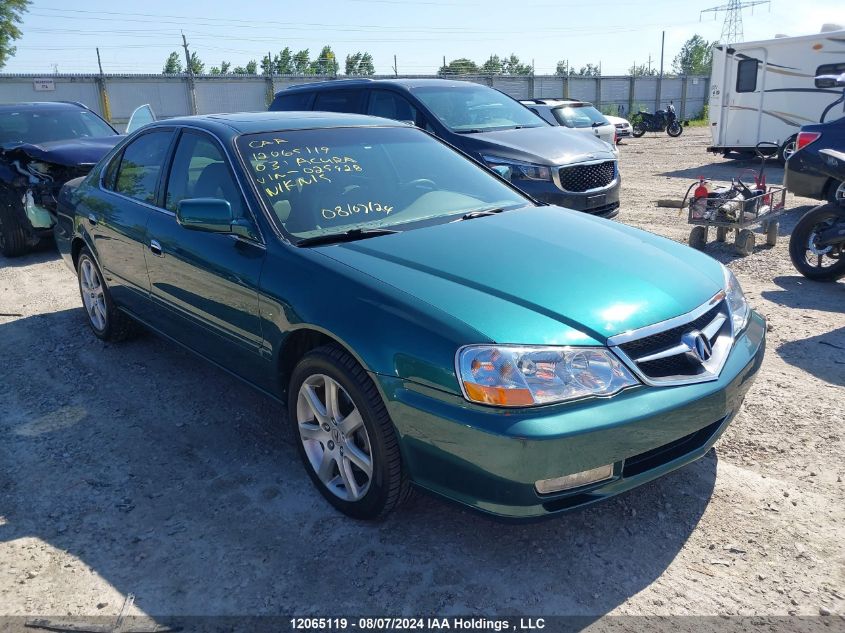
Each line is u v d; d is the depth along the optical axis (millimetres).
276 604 2623
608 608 2549
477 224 3537
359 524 3068
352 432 2980
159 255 4059
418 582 2709
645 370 2656
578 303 2730
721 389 2760
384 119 4555
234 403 4293
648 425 2561
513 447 2416
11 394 4523
